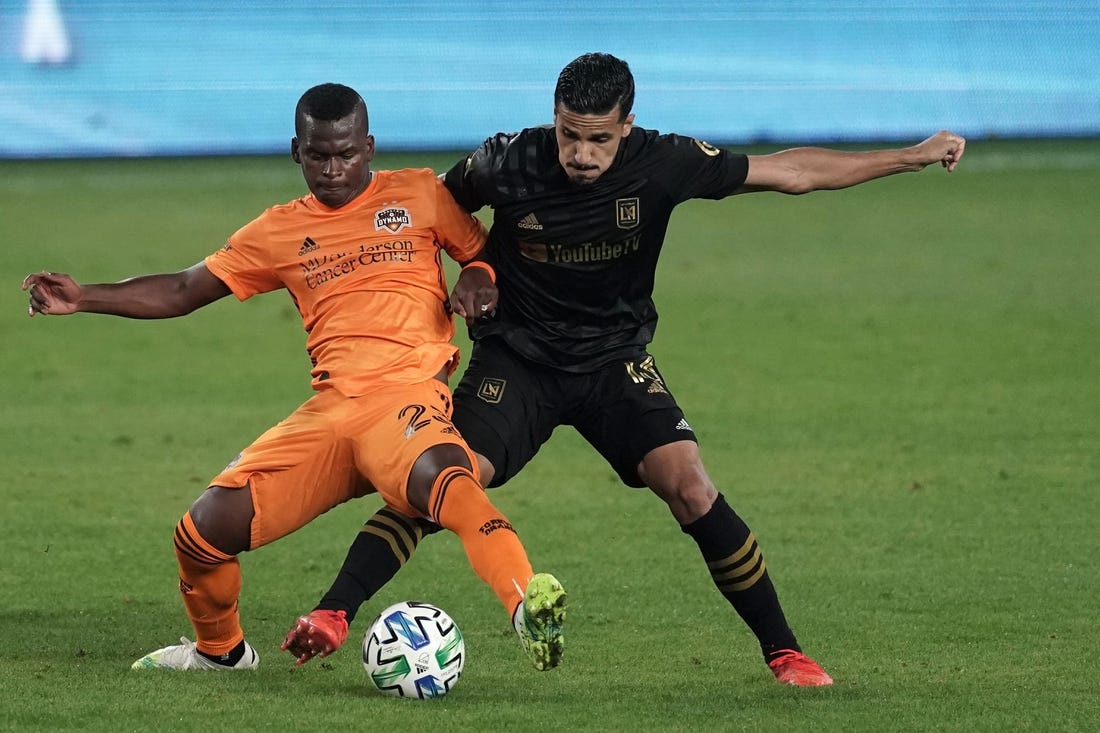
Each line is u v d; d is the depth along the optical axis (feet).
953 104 290.35
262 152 282.36
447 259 206.80
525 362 70.38
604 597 84.02
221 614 67.21
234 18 286.46
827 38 293.02
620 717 59.47
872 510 102.53
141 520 100.58
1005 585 85.56
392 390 65.77
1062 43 294.87
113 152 282.77
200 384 143.13
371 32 290.56
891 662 70.79
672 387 140.15
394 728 57.26
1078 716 59.98
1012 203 241.96
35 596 83.46
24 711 59.21
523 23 296.51
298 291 69.15
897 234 222.28
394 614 63.26
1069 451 117.91
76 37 282.15
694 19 293.02
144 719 58.13
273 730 56.75
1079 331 162.91
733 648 73.92
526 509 104.32
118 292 68.23
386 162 254.47
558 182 67.31
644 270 70.33
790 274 196.44
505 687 65.26
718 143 275.80
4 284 184.44
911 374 144.97
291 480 65.51
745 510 102.73
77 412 132.05
